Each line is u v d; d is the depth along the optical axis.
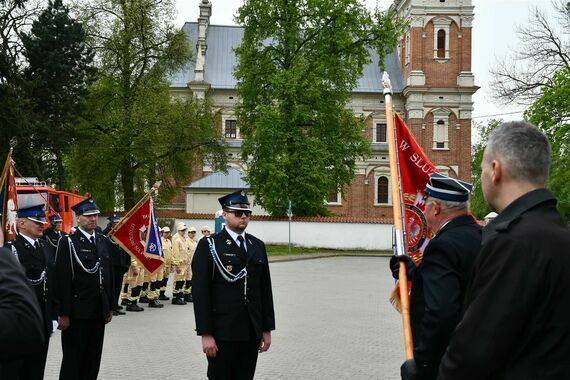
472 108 67.31
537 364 2.74
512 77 41.41
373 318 16.81
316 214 50.06
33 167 35.31
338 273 30.70
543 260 2.76
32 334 2.75
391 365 11.19
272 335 14.13
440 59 67.50
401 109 71.19
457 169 67.38
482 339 2.76
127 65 46.59
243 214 7.42
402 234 5.54
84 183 47.19
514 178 3.13
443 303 4.11
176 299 20.59
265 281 7.54
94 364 9.36
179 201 66.44
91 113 46.56
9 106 34.22
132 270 18.27
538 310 2.75
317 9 47.53
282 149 47.03
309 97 45.59
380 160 70.88
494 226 3.06
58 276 9.08
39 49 43.62
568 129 38.84
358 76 51.50
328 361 11.47
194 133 46.69
